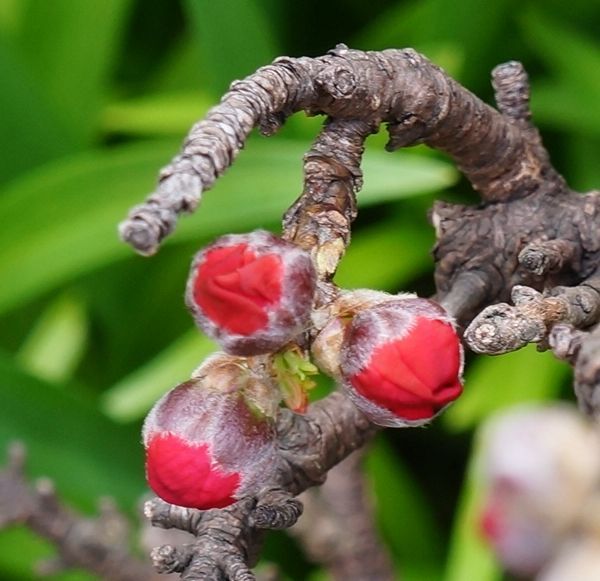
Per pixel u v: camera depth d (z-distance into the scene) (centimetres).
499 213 29
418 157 52
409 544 51
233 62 50
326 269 25
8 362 45
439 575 50
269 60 50
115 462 46
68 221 47
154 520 27
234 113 24
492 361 50
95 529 35
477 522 42
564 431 39
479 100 28
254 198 45
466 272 29
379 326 25
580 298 25
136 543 42
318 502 38
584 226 28
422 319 25
